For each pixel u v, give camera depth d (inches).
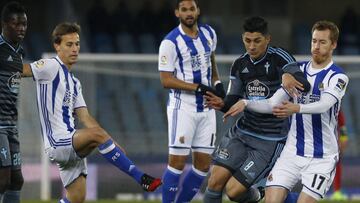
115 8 2979.8
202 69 1268.5
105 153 1098.1
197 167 1286.9
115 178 1952.5
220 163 1159.6
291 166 1063.6
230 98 1160.8
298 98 1063.0
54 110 1121.4
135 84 2084.2
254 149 1158.3
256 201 1213.7
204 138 1278.3
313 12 2992.1
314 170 1051.3
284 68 1075.9
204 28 1285.7
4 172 1099.9
